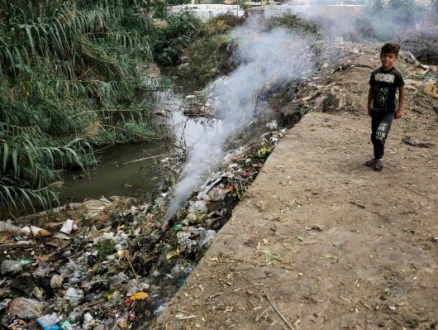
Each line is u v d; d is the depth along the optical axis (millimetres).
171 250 4281
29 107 7441
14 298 4461
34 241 5715
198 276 2898
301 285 2754
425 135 5656
